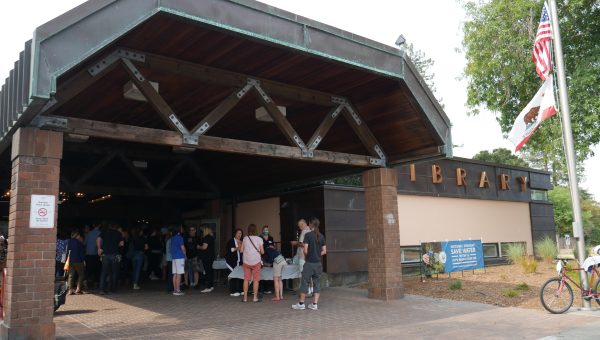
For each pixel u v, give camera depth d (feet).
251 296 38.58
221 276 47.06
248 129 39.91
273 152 30.53
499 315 29.94
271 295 39.32
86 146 44.19
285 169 46.16
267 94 31.17
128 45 24.77
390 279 36.47
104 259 40.27
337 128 38.70
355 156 35.81
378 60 29.81
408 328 26.17
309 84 32.07
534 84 55.26
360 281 47.47
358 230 48.32
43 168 22.79
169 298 37.55
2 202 60.59
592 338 22.84
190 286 45.19
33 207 22.25
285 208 49.60
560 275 31.45
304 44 25.62
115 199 66.80
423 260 45.57
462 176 63.72
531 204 75.92
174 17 21.33
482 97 59.52
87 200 68.33
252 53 26.73
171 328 26.25
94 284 44.06
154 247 51.93
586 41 52.34
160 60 26.37
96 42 20.36
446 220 60.64
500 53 55.77
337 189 47.16
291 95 32.09
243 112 35.73
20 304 21.35
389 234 37.04
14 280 21.38
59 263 42.83
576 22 52.01
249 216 55.01
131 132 25.03
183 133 26.43
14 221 21.98
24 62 20.43
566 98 33.12
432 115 33.81
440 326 26.71
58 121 23.15
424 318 29.17
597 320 27.55
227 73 28.94
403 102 33.60
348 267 46.62
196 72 27.66
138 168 52.47
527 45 53.88
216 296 38.70
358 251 47.88
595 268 31.24
